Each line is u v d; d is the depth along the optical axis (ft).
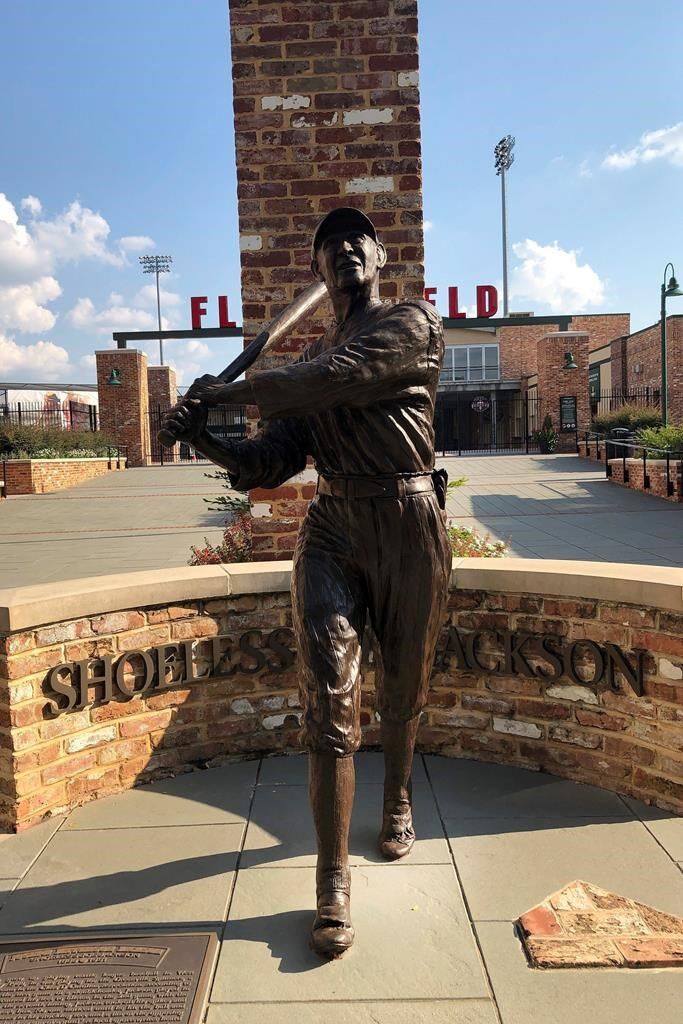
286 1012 7.19
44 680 11.00
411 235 15.71
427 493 8.75
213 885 9.30
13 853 10.14
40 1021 7.07
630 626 11.12
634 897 8.84
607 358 121.49
